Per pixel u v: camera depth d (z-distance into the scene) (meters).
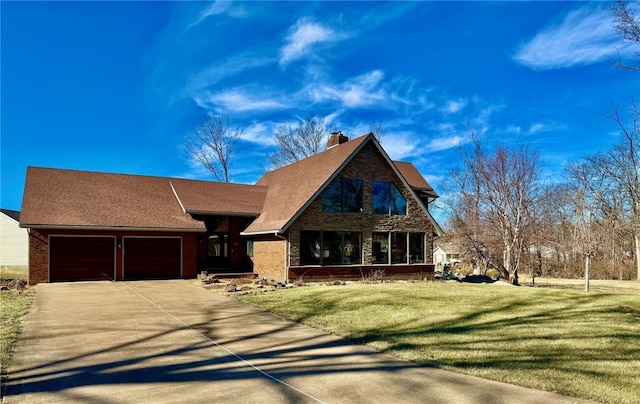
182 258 21.94
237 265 24.23
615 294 16.27
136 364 6.99
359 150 22.62
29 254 18.84
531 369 6.66
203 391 5.73
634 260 40.25
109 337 8.91
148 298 14.68
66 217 19.50
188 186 25.27
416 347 8.09
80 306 12.80
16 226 36.12
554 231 39.28
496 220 31.30
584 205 41.59
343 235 22.23
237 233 24.39
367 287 17.95
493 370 6.62
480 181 32.44
